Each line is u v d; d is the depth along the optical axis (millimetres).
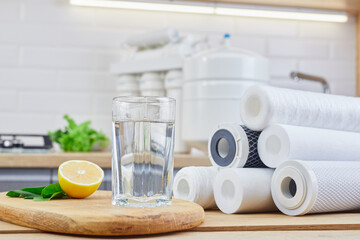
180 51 1549
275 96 602
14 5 1819
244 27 1922
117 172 545
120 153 543
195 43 1617
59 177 612
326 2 1823
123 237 464
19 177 1349
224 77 1266
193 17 1896
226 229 510
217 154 656
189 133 1324
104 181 1353
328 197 577
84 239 454
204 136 1289
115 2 1797
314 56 1971
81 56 1849
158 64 1586
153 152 542
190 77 1317
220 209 619
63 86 1839
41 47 1831
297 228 520
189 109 1322
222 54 1275
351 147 654
